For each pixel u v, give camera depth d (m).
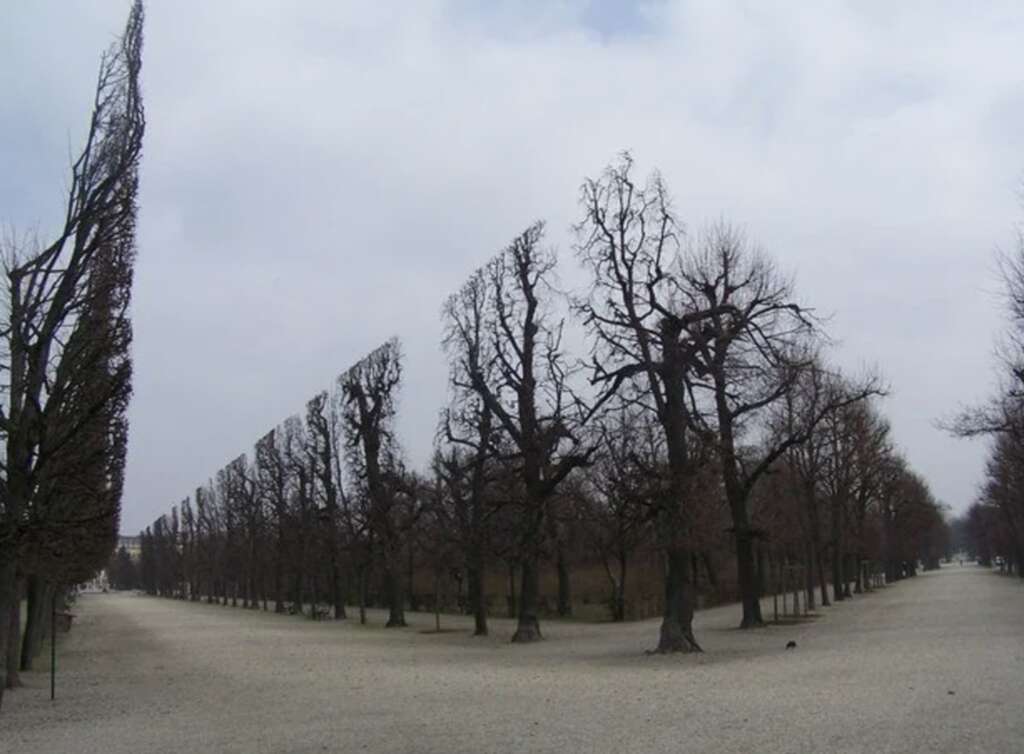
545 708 19.05
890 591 84.06
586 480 47.59
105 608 98.69
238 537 101.06
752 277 40.16
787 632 39.78
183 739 16.84
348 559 72.56
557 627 53.69
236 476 101.69
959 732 14.23
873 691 19.39
